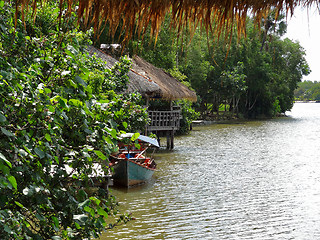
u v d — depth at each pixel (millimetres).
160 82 24906
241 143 30672
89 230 4766
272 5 2086
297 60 64250
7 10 5184
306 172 19406
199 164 21188
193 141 31484
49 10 5949
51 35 6051
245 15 2113
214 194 14773
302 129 42906
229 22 2111
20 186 4348
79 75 5055
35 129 4477
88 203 4543
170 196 14367
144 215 11953
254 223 11430
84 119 4789
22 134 4164
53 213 4934
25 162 4387
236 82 52406
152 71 26375
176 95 25672
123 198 14008
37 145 4375
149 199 13898
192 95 29953
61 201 4770
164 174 18422
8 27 5273
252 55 54031
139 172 15984
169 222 11359
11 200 4375
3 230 3674
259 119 58375
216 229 10867
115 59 20375
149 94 22562
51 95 5027
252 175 18484
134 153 18453
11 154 4246
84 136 5129
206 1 2104
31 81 4859
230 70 53281
